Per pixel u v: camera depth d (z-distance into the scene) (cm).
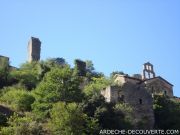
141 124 8225
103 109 7900
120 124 7881
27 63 11381
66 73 8531
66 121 7194
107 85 9500
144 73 11900
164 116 8825
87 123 7431
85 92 9012
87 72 11331
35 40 12531
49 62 11269
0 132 6788
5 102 8619
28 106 8444
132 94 8688
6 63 10544
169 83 11056
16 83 10094
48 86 8369
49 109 7938
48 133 7200
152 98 8812
